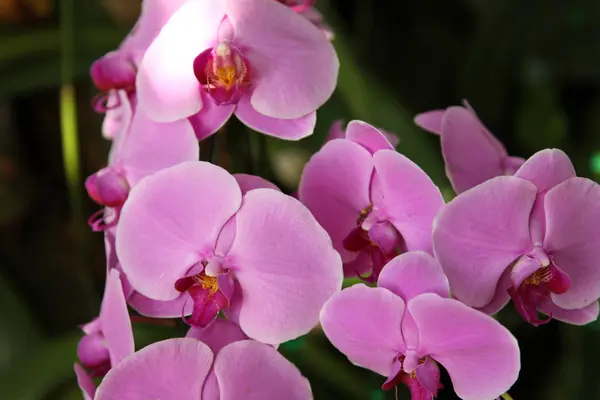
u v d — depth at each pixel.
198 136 0.69
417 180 0.65
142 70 0.67
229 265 0.66
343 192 0.68
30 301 1.00
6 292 0.92
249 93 0.68
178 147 0.69
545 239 0.66
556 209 0.65
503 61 0.95
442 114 0.72
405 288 0.64
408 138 0.85
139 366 0.65
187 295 0.68
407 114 0.87
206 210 0.66
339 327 0.65
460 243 0.65
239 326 0.67
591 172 0.91
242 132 0.74
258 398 0.65
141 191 0.66
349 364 0.83
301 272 0.65
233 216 0.66
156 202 0.66
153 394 0.65
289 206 0.65
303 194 0.68
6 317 0.91
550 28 0.93
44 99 1.09
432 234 0.64
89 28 0.89
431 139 0.89
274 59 0.68
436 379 0.65
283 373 0.65
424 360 0.65
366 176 0.68
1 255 1.03
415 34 1.02
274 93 0.68
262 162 0.77
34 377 0.81
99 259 1.01
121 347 0.67
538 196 0.65
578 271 0.67
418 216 0.66
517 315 0.86
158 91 0.68
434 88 1.00
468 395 0.65
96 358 0.71
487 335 0.63
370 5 1.01
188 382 0.65
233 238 0.66
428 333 0.64
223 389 0.65
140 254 0.67
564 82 1.01
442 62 1.01
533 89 0.94
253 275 0.66
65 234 1.06
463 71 0.96
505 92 0.96
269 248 0.66
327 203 0.68
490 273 0.66
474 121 0.71
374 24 1.02
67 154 0.89
